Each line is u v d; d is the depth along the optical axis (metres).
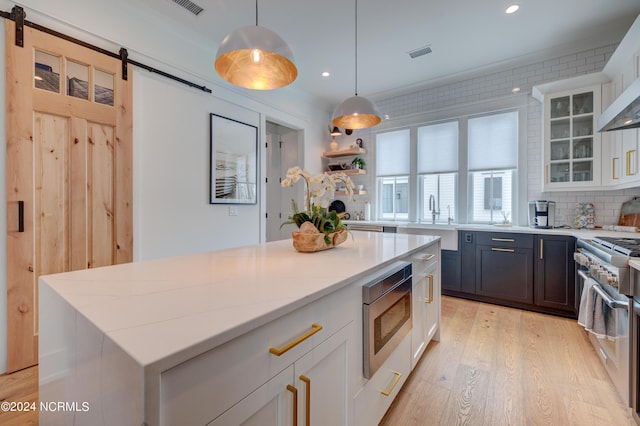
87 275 1.19
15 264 1.97
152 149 2.74
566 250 2.96
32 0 2.03
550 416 1.61
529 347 2.38
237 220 3.63
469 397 1.77
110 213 2.43
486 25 2.91
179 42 2.96
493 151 3.91
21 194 1.98
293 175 1.76
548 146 3.29
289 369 0.87
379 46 3.30
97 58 2.35
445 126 4.30
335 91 4.60
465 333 2.65
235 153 3.58
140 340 0.61
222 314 0.76
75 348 0.82
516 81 3.74
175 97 2.94
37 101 2.04
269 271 1.25
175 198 2.94
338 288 1.08
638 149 2.36
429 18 2.80
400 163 4.72
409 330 1.78
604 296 1.79
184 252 3.02
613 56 2.62
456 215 4.19
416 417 1.61
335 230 1.80
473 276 3.53
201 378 0.62
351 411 1.20
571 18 2.79
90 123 2.32
